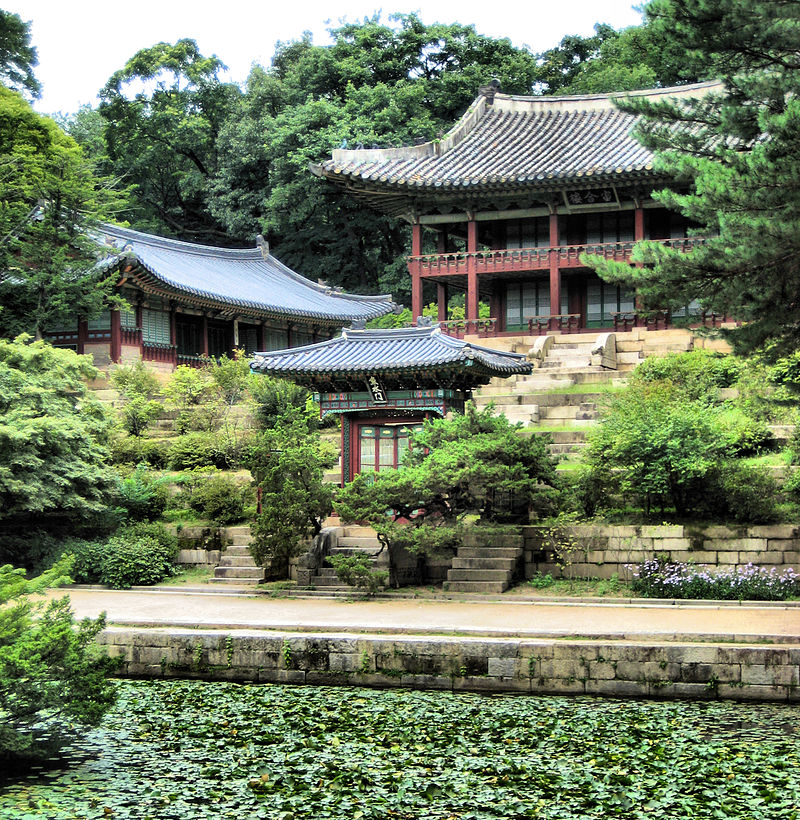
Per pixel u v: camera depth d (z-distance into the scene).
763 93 25.91
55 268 46.62
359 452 34.25
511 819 15.49
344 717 20.30
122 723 20.06
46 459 33.06
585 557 29.47
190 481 36.22
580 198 50.00
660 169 27.20
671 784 16.59
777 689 21.00
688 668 21.36
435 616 25.41
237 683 23.08
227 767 17.66
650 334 45.97
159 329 54.22
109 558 31.89
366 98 78.69
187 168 88.06
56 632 17.42
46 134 48.12
